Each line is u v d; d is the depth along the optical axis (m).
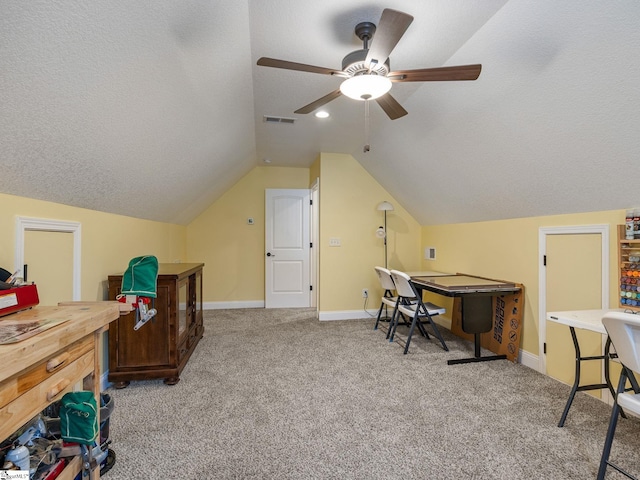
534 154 2.16
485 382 2.38
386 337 3.48
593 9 1.32
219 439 1.70
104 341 2.30
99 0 0.99
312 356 2.91
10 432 0.85
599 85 1.54
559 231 2.45
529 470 1.47
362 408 2.01
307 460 1.54
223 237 5.01
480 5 1.54
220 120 2.54
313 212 5.12
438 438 1.71
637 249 1.80
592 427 1.81
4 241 1.47
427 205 3.90
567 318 1.71
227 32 1.63
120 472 1.45
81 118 1.39
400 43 1.85
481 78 1.97
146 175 2.36
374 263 4.39
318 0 1.53
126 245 2.74
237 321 4.17
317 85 2.40
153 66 1.46
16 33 0.90
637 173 1.77
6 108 1.09
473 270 3.47
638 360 1.21
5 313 1.14
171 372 2.32
